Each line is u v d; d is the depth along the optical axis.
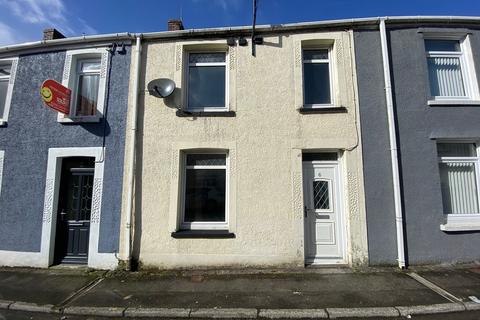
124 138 7.03
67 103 7.08
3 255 6.98
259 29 7.13
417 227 6.44
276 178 6.68
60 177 7.28
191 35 7.29
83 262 6.98
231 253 6.52
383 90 6.86
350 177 6.57
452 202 6.84
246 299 4.96
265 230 6.54
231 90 7.04
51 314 4.75
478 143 6.93
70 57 7.55
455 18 7.00
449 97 7.09
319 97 7.21
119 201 6.80
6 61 7.93
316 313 4.47
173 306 4.77
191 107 7.33
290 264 6.41
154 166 6.87
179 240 6.61
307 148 6.73
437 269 6.16
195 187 7.04
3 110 8.00
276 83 7.01
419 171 6.61
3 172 7.29
